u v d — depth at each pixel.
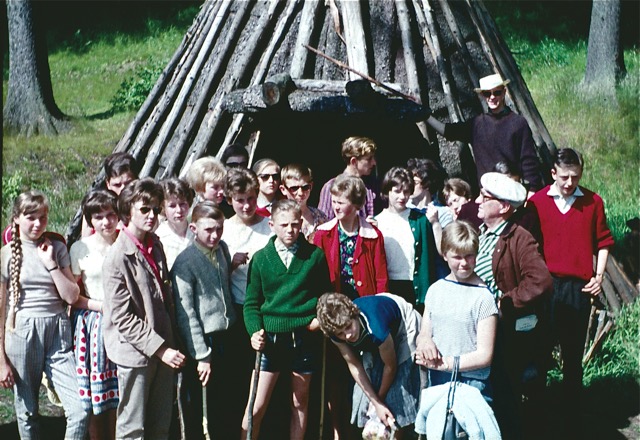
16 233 5.71
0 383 5.72
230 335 6.01
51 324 5.75
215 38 8.62
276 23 8.37
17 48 16.23
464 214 6.66
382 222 6.31
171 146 8.29
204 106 8.27
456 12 8.67
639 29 20.67
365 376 5.62
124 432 5.67
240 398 6.29
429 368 5.57
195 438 6.18
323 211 6.89
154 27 22.55
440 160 7.97
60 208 13.32
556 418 6.79
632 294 8.67
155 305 5.63
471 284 5.52
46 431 6.66
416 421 5.53
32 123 16.20
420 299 6.19
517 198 5.95
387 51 8.13
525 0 22.52
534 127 8.63
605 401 7.12
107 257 5.59
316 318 5.77
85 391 5.78
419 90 7.95
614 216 11.69
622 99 16.09
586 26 21.12
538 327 6.05
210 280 5.82
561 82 17.22
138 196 5.52
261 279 5.81
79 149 15.46
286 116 7.60
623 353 7.89
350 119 7.42
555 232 6.48
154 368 5.66
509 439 5.57
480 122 7.24
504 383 5.58
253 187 6.11
